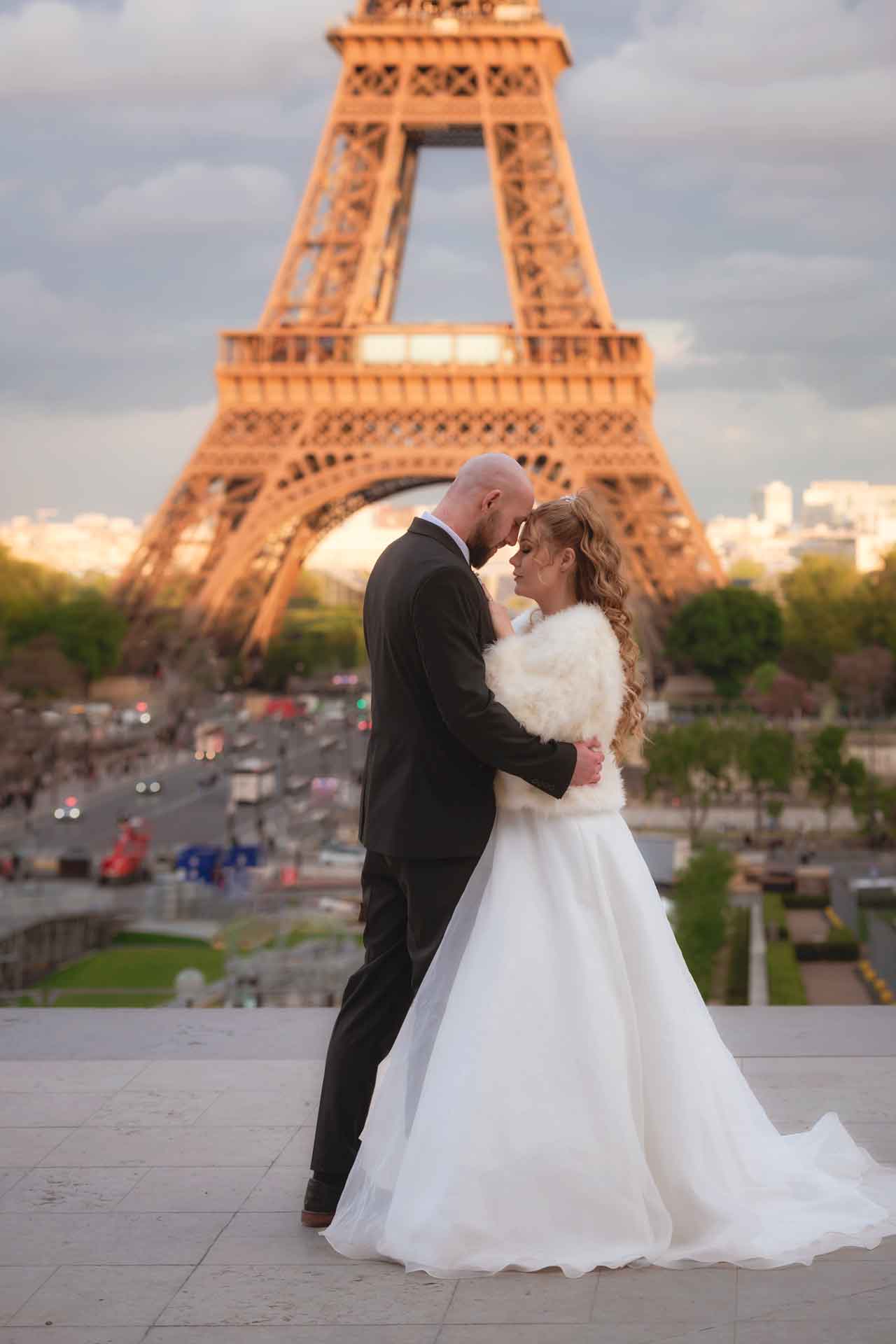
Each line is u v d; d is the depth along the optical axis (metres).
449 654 6.66
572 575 7.20
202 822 91.00
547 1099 6.48
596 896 6.80
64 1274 6.36
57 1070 9.51
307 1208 6.95
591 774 6.79
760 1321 5.76
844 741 93.19
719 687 133.62
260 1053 9.99
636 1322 5.79
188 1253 6.61
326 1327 5.79
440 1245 6.30
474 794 6.88
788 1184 6.99
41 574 145.12
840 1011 10.93
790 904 71.06
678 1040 6.76
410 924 6.96
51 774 107.25
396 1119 6.76
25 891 63.47
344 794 98.81
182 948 54.03
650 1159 6.61
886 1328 5.65
